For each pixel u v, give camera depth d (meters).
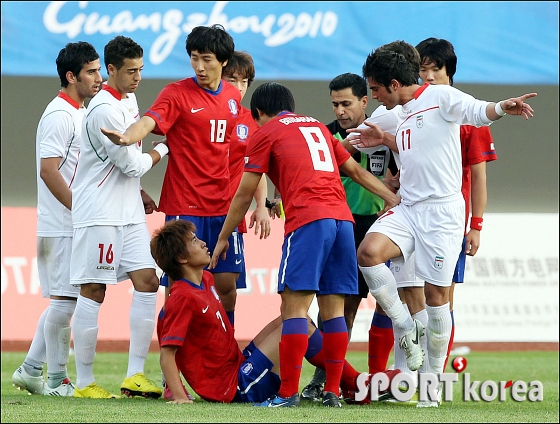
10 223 39.16
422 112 17.83
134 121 19.31
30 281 38.94
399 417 14.58
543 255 41.84
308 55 44.28
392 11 44.59
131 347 19.00
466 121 17.33
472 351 40.34
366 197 20.58
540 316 41.25
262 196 20.86
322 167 16.88
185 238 17.25
